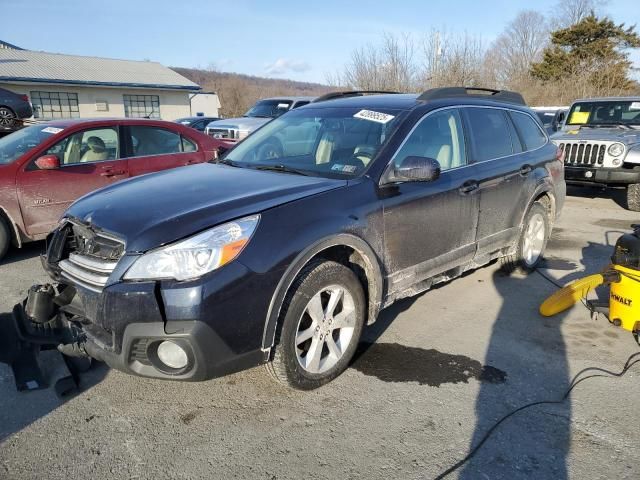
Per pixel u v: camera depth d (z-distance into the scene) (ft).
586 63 114.73
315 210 9.53
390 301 11.43
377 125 11.98
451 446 8.40
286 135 13.32
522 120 16.25
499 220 14.51
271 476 7.73
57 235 10.12
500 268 17.16
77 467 7.91
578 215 27.20
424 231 11.75
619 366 10.95
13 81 88.43
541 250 17.13
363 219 10.19
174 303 7.90
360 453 8.23
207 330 8.00
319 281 9.39
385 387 10.10
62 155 18.84
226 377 10.50
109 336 8.50
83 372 10.57
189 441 8.53
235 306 8.27
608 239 21.80
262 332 8.71
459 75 70.69
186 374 8.27
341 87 73.67
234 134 40.19
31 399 9.64
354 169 10.96
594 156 28.30
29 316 9.70
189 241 8.16
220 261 8.17
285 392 9.95
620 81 104.83
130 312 7.98
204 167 12.69
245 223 8.63
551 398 9.75
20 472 7.80
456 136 13.17
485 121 14.37
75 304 9.46
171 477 7.72
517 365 11.00
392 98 13.51
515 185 14.89
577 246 20.57
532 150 16.20
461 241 13.10
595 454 8.20
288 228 9.02
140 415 9.22
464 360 11.18
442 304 14.32
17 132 20.53
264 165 12.27
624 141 27.48
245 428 8.86
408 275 11.62
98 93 99.35
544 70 115.65
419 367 10.87
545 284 15.94
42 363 10.65
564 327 12.91
